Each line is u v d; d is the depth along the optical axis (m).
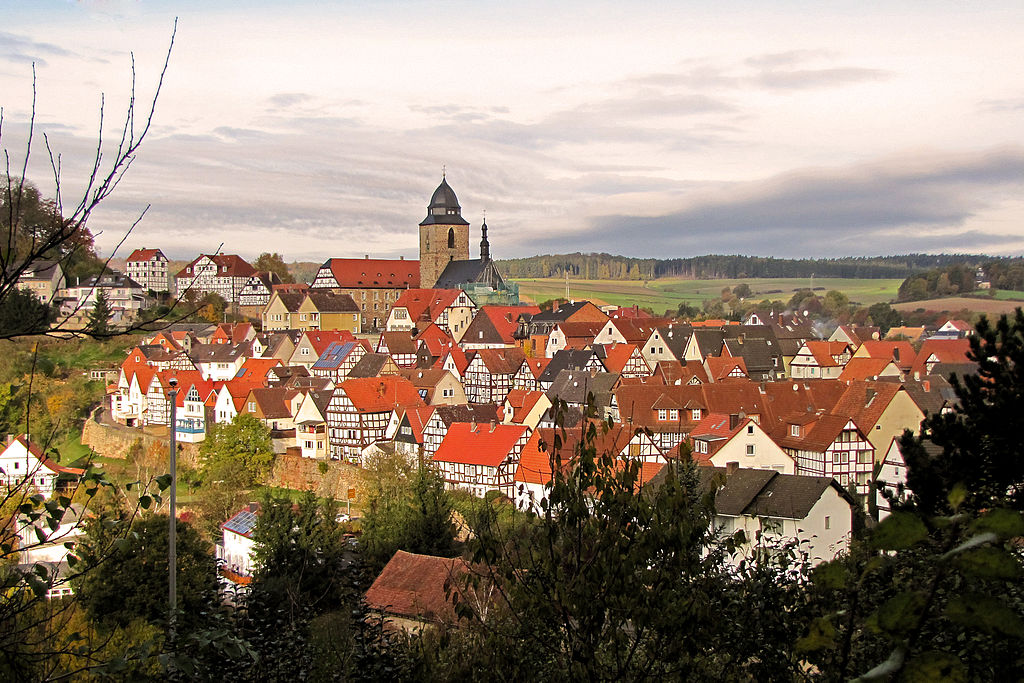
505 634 14.03
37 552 41.31
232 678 18.09
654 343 141.00
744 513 42.66
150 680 12.70
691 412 84.06
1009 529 7.17
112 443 113.12
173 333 165.50
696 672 13.98
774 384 90.62
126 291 177.38
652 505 13.25
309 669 20.00
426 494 60.31
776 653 13.87
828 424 71.75
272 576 46.69
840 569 8.77
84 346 146.38
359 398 103.81
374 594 43.09
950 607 7.24
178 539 43.34
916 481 24.88
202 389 116.31
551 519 13.38
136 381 122.25
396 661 19.88
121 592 39.03
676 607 12.57
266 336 166.88
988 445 24.05
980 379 25.33
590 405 13.85
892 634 7.55
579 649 12.99
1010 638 7.23
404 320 196.75
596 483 13.20
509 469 78.75
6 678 11.39
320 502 77.25
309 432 105.81
